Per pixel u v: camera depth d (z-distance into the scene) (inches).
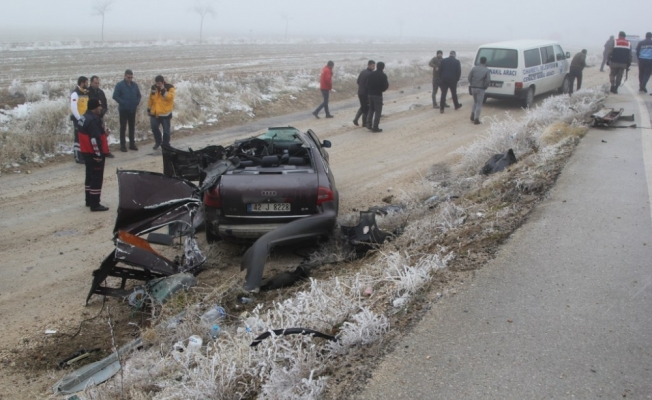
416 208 301.9
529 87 687.7
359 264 236.7
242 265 228.2
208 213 261.0
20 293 226.8
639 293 179.0
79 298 224.4
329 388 135.6
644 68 724.7
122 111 472.7
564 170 327.9
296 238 241.1
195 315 190.5
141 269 246.2
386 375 139.1
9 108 543.8
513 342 152.0
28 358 181.5
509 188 296.8
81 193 367.9
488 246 218.8
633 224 241.3
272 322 172.4
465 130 578.9
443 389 133.1
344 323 157.5
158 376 154.2
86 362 179.6
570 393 130.6
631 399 128.2
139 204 237.9
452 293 180.4
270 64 1348.4
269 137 331.3
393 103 802.8
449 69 674.2
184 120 594.6
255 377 142.9
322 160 289.9
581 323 161.2
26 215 322.0
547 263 201.6
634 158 357.7
